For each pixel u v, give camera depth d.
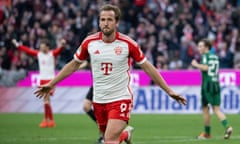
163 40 63.25
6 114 54.38
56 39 63.19
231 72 53.31
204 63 35.53
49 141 33.44
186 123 45.53
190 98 54.25
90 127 42.53
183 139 34.62
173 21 66.00
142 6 68.25
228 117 50.25
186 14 66.75
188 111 54.31
